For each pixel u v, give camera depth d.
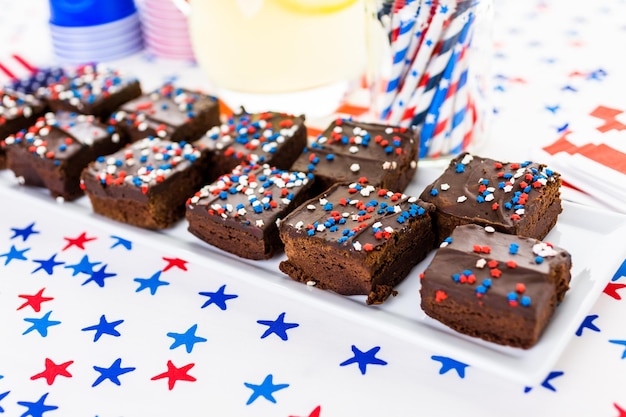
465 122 0.60
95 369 0.48
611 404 0.43
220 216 0.54
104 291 0.53
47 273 0.55
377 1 0.57
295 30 0.63
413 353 0.47
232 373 0.47
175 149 0.60
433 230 0.53
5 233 0.59
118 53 0.81
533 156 0.59
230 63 0.65
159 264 0.55
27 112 0.67
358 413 0.44
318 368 0.47
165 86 0.70
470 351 0.45
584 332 0.47
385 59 0.60
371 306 0.49
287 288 0.51
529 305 0.44
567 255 0.47
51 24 0.81
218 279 0.53
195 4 0.64
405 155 0.58
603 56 0.72
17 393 0.47
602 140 0.58
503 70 0.72
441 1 0.55
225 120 0.70
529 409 0.43
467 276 0.46
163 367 0.47
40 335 0.50
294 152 0.62
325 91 0.67
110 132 0.63
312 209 0.53
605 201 0.55
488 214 0.51
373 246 0.48
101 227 0.58
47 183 0.61
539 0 0.84
